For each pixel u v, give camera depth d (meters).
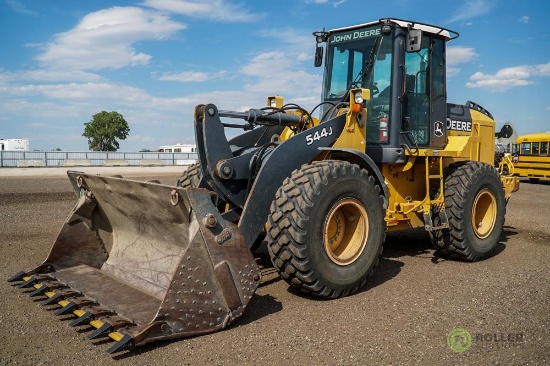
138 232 4.70
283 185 4.35
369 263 4.69
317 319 3.97
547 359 3.30
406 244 6.98
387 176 5.77
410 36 5.44
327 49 6.38
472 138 6.79
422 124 6.02
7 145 56.00
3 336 3.60
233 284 3.74
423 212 5.79
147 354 3.32
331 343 3.52
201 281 3.60
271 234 4.26
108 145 61.44
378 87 5.74
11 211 9.96
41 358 3.27
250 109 4.96
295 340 3.56
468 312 4.16
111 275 4.66
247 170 4.59
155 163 40.91
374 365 3.20
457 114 6.70
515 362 3.26
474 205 5.95
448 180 5.99
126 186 4.21
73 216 4.81
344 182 4.45
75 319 3.85
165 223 4.20
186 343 3.49
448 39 6.34
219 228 3.72
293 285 4.40
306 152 4.73
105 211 4.88
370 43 5.86
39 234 7.42
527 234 7.88
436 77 6.21
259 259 5.88
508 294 4.64
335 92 6.22
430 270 5.55
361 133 5.26
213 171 4.44
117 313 3.71
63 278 4.55
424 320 3.97
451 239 5.86
